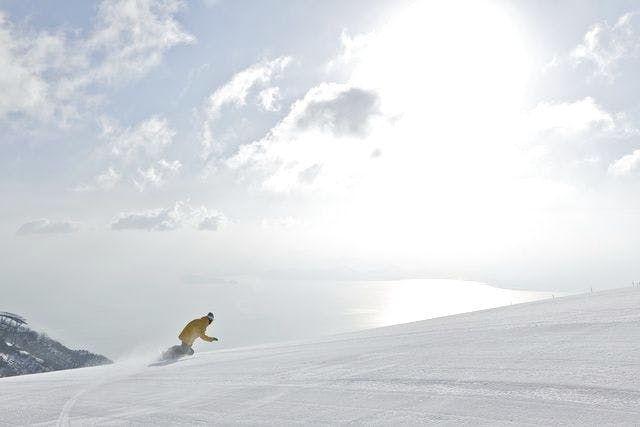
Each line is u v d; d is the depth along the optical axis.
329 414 4.95
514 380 5.15
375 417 4.64
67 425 5.88
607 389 4.42
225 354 12.02
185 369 9.66
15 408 7.27
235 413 5.48
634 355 5.39
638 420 3.65
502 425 3.95
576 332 7.08
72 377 10.61
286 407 5.46
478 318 11.03
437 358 6.88
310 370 7.45
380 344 9.26
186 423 5.32
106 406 6.77
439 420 4.29
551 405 4.25
